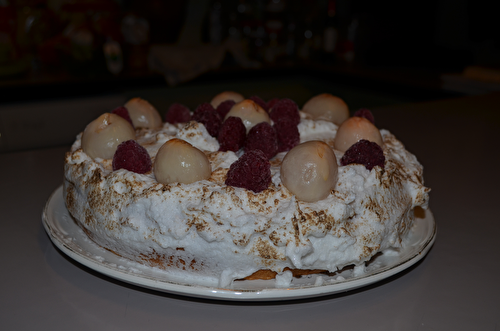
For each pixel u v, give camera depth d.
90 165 0.34
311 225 0.30
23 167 0.49
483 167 0.50
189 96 0.86
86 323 0.27
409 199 0.35
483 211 0.41
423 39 1.15
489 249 0.35
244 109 0.40
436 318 0.28
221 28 1.01
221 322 0.28
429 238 0.33
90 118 0.77
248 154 0.31
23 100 0.74
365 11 1.14
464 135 0.60
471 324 0.28
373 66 1.03
